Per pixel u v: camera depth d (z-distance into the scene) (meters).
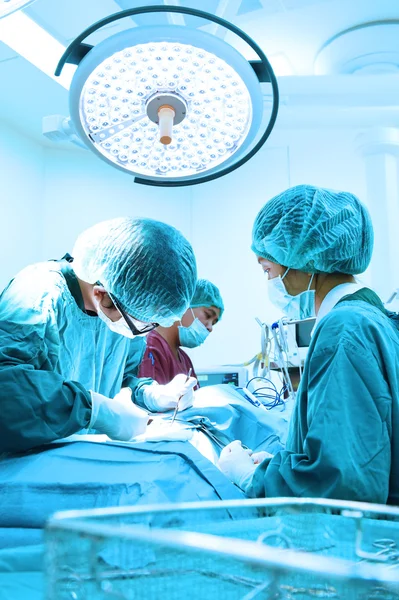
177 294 1.52
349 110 3.00
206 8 2.37
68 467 1.12
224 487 1.10
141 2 2.49
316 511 0.74
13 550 0.80
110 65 0.93
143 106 1.01
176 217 4.50
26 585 0.71
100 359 1.82
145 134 1.07
